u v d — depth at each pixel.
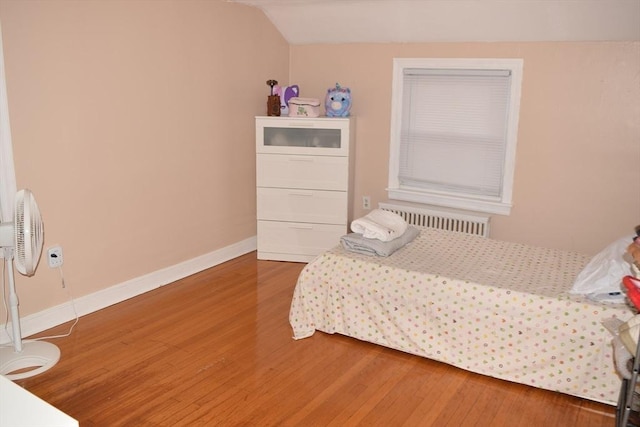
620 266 2.58
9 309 3.07
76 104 3.26
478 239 3.61
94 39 3.30
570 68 3.82
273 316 3.54
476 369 2.87
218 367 2.91
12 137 2.98
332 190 4.37
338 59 4.73
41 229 2.67
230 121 4.39
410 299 2.99
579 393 2.65
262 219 4.51
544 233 4.15
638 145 3.71
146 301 3.73
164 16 3.70
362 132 4.76
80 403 2.57
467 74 4.21
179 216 4.07
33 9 2.97
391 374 2.88
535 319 2.69
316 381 2.80
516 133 4.10
